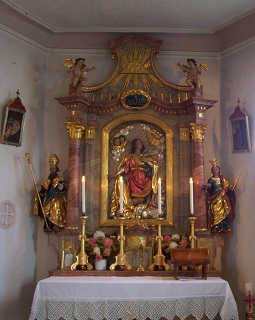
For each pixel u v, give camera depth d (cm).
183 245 388
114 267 382
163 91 438
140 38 439
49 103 446
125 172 425
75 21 425
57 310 333
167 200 418
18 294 396
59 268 396
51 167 414
